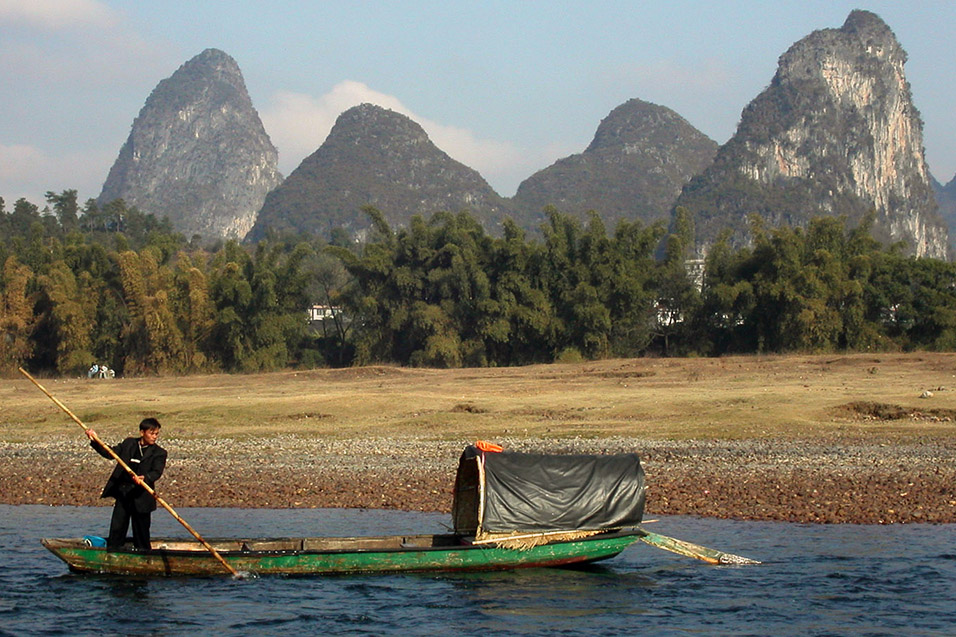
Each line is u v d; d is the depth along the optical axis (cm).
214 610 2370
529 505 2628
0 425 6944
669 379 8756
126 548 2617
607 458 2738
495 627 2245
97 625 2267
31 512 3662
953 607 2356
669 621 2280
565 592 2520
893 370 8781
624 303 12794
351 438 5944
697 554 2720
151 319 12825
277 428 6412
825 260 12231
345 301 13800
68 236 14562
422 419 6506
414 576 2662
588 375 9556
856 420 5997
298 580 2622
